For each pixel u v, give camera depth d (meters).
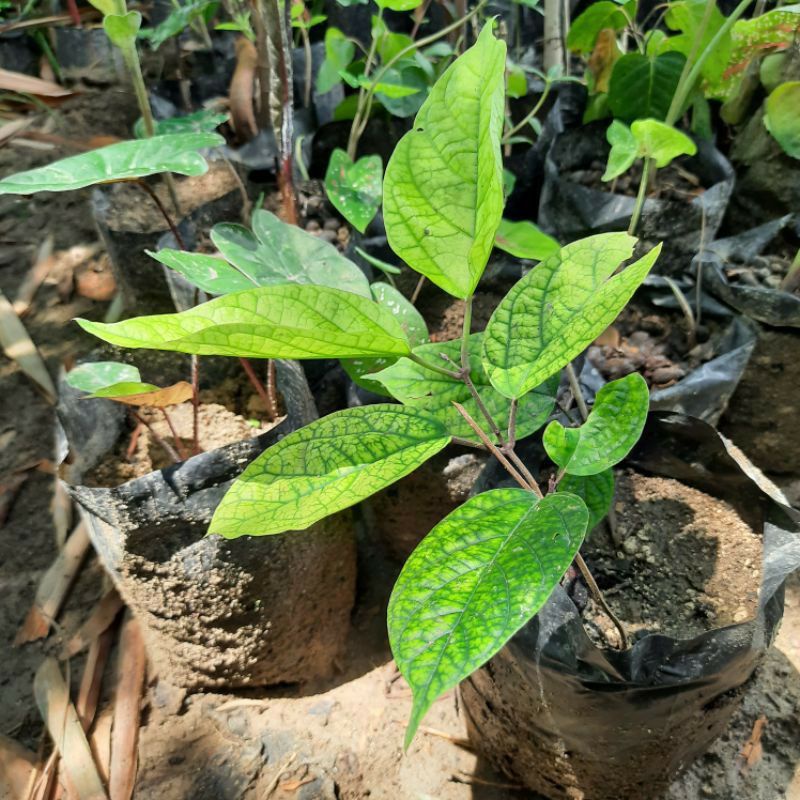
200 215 0.78
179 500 0.51
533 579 0.27
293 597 0.59
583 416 0.51
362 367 0.50
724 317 0.70
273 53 0.57
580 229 0.77
